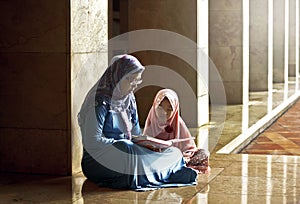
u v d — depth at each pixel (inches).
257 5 704.4
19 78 313.3
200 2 463.2
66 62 306.2
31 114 313.4
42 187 287.9
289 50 941.8
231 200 263.6
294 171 315.9
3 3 311.7
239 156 354.6
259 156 354.0
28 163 315.9
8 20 312.0
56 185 291.1
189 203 259.9
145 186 282.4
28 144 315.0
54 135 310.8
